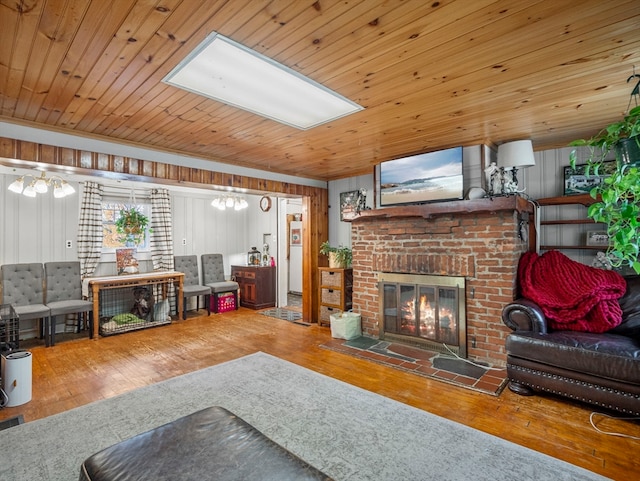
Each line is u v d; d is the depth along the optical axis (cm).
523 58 192
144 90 227
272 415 232
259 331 454
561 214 356
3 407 244
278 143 353
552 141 347
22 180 399
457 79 216
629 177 141
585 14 153
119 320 461
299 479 119
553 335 256
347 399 255
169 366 326
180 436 144
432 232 363
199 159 398
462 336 339
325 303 476
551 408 240
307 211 525
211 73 206
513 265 314
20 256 444
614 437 204
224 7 148
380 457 187
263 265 630
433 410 238
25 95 233
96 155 320
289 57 189
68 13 149
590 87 228
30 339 426
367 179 505
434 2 145
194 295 538
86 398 260
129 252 527
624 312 272
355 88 228
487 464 180
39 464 183
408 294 382
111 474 122
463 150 356
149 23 158
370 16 155
